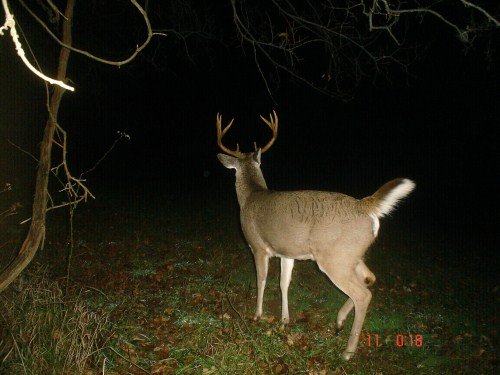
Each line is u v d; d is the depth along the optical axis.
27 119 19.17
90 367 4.96
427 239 11.80
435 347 6.06
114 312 6.40
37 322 5.05
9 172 15.12
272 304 7.27
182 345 5.56
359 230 5.57
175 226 11.43
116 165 20.94
